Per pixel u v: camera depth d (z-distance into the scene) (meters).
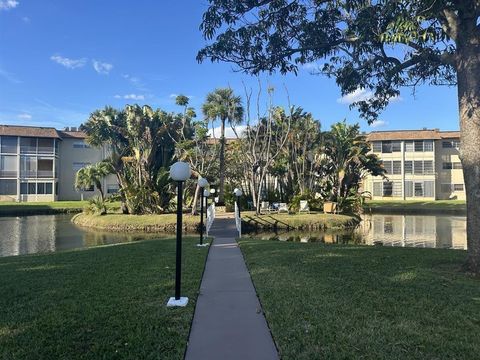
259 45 9.24
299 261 9.79
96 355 4.42
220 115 35.69
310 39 9.39
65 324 5.35
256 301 6.50
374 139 60.00
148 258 10.62
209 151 39.00
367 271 8.47
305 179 41.47
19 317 5.65
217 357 4.41
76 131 60.66
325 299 6.37
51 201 52.97
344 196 36.84
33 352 4.50
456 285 7.22
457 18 8.03
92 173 35.12
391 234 25.80
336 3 9.05
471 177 8.09
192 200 33.62
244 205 37.03
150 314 5.75
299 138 40.69
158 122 32.62
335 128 38.59
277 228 28.81
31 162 53.41
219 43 8.95
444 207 45.84
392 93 11.21
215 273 8.80
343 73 10.62
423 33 7.39
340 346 4.61
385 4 7.50
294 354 4.41
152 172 33.03
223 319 5.63
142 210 32.44
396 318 5.50
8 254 18.00
